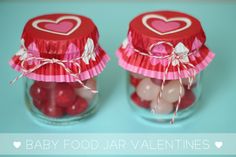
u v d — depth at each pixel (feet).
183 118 1.24
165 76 1.11
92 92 1.18
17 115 1.25
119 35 1.59
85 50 1.11
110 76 1.40
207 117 1.25
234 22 1.69
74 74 1.09
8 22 1.68
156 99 1.17
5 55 1.49
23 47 1.13
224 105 1.29
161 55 1.11
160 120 1.22
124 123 1.23
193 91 1.21
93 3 1.85
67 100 1.14
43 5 1.82
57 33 1.11
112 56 1.48
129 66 1.15
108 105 1.29
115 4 1.84
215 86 1.37
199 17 1.73
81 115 1.21
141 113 1.23
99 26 1.65
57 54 1.08
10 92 1.33
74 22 1.18
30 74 1.12
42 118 1.21
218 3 1.85
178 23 1.18
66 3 1.84
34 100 1.18
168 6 1.82
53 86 1.13
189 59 1.13
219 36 1.60
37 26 1.15
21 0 1.86
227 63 1.46
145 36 1.10
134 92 1.23
